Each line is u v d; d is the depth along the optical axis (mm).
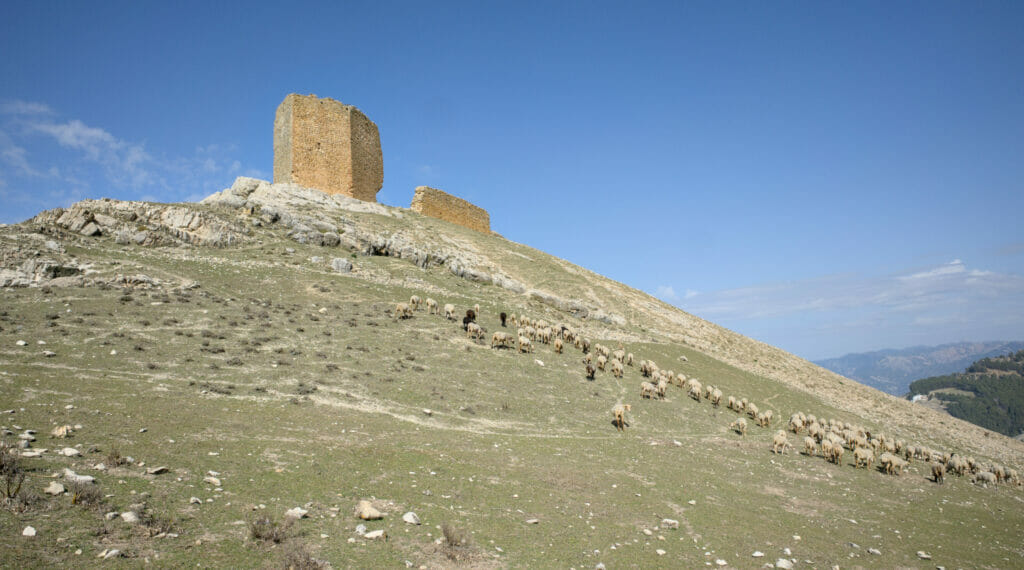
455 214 101125
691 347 67812
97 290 38906
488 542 13867
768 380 61938
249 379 27875
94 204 53875
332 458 18516
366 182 84562
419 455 20484
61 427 16453
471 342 43531
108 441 16453
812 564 15820
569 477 20953
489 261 79062
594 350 52938
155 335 32281
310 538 12422
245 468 16234
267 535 12000
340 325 40812
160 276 43688
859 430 45969
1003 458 52938
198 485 14352
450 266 68875
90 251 45750
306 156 76625
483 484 18578
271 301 44094
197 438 18234
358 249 64375
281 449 18562
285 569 10578
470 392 32812
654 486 21781
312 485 15852
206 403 23078
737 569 14617
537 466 21906
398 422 25422
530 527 15398
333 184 79000
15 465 12852
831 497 24953
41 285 38062
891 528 21234
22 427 16469
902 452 44031
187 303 39562
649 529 16719
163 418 19844
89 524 11117
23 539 10062
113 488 13055
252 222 62531
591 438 29203
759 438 37469
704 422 38438
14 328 29547
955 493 31016
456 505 16219
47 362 25453
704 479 24266
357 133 82375
